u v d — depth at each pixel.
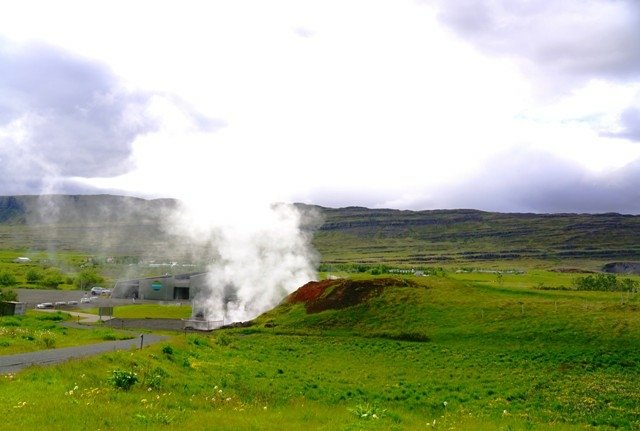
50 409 25.02
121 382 32.84
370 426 28.17
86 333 73.88
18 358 45.78
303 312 95.00
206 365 50.50
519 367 61.03
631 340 69.38
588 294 115.38
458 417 39.22
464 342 74.94
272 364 59.66
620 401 48.66
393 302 92.88
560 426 37.72
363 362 64.50
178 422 25.39
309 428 26.86
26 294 159.62
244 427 25.42
